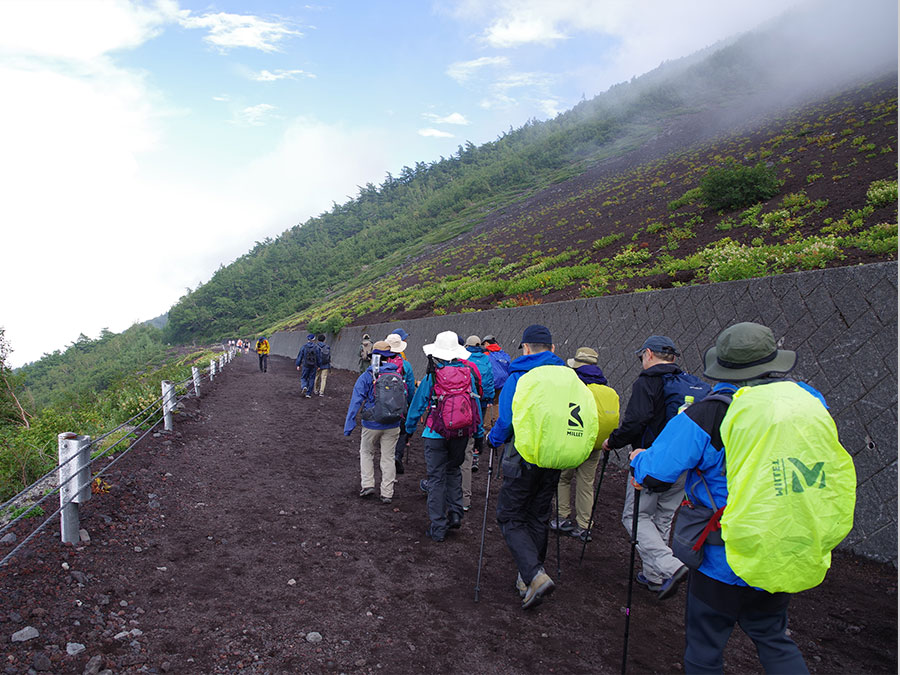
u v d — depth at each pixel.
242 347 62.19
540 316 13.05
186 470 7.10
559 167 111.56
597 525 5.84
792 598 4.25
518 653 3.37
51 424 8.91
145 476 6.38
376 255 112.12
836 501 2.08
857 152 23.55
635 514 3.15
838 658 3.38
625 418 3.93
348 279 105.38
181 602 3.76
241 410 12.76
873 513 5.07
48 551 4.14
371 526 5.58
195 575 4.22
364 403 6.30
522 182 111.31
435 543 5.18
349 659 3.22
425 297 31.97
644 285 13.76
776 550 2.04
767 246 13.19
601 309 10.67
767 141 39.91
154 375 17.66
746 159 35.34
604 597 4.18
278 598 3.94
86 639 3.16
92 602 3.57
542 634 3.60
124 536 4.71
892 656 3.40
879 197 13.89
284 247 158.50
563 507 5.54
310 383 16.08
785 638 2.35
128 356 106.31
